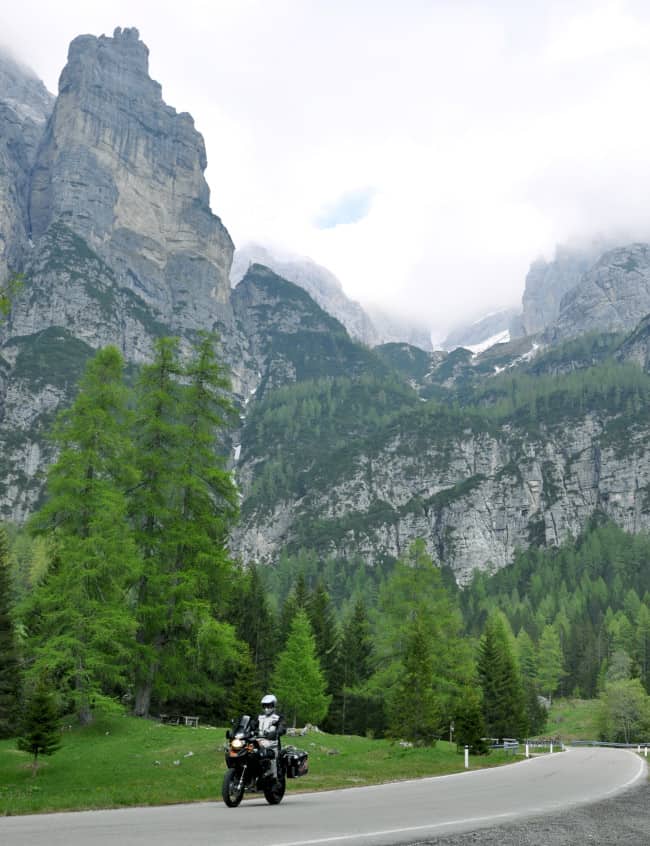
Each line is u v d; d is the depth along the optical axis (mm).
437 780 22047
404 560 56375
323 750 35281
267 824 10164
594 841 9102
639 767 30062
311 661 57719
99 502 34125
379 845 8273
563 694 140250
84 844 8094
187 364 39906
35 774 26078
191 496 38406
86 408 35938
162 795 15039
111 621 32438
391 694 51656
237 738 13125
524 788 18484
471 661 54219
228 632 35312
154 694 38188
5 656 40156
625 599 180375
